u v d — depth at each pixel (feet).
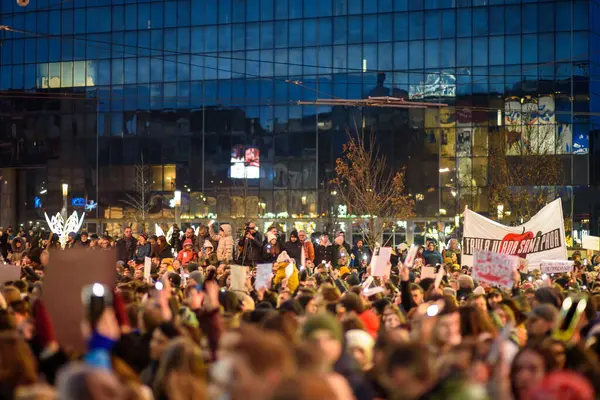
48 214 276.21
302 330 27.17
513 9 242.17
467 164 240.53
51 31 277.85
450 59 245.24
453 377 22.56
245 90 260.42
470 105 243.19
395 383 21.31
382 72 250.37
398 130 246.06
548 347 26.68
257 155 257.14
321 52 255.09
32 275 81.97
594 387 26.16
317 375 15.23
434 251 126.72
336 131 251.39
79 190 273.75
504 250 88.63
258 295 62.34
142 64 270.05
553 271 80.48
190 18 266.16
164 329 32.53
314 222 249.96
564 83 238.07
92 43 274.77
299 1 257.34
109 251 34.68
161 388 26.48
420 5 248.52
